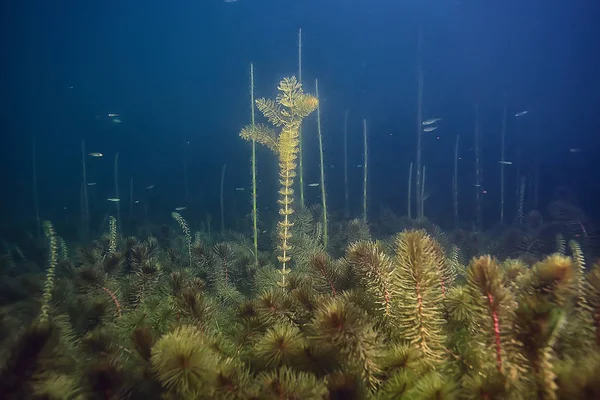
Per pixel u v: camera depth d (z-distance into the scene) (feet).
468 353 6.49
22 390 6.02
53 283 10.27
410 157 86.89
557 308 5.56
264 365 6.82
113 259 14.03
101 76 422.00
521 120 105.40
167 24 384.68
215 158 100.17
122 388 6.10
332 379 5.57
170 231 29.53
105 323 9.37
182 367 5.75
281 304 8.21
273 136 16.84
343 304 6.48
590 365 5.28
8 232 34.60
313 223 22.40
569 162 84.94
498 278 5.93
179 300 8.72
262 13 347.97
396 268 7.20
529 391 5.46
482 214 46.44
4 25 320.09
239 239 24.70
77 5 311.47
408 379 5.84
